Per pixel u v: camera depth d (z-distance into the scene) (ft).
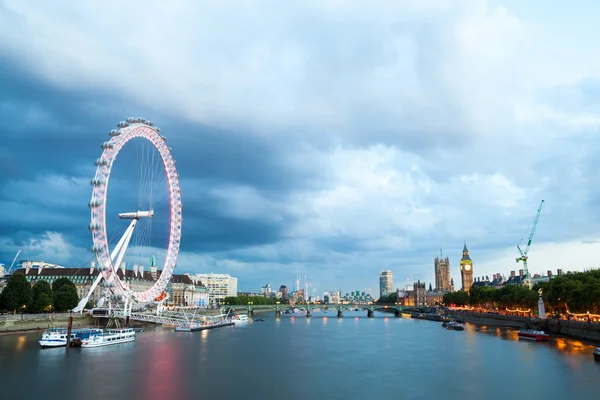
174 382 335.06
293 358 454.81
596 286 594.65
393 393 307.78
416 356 468.34
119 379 341.00
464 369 390.01
